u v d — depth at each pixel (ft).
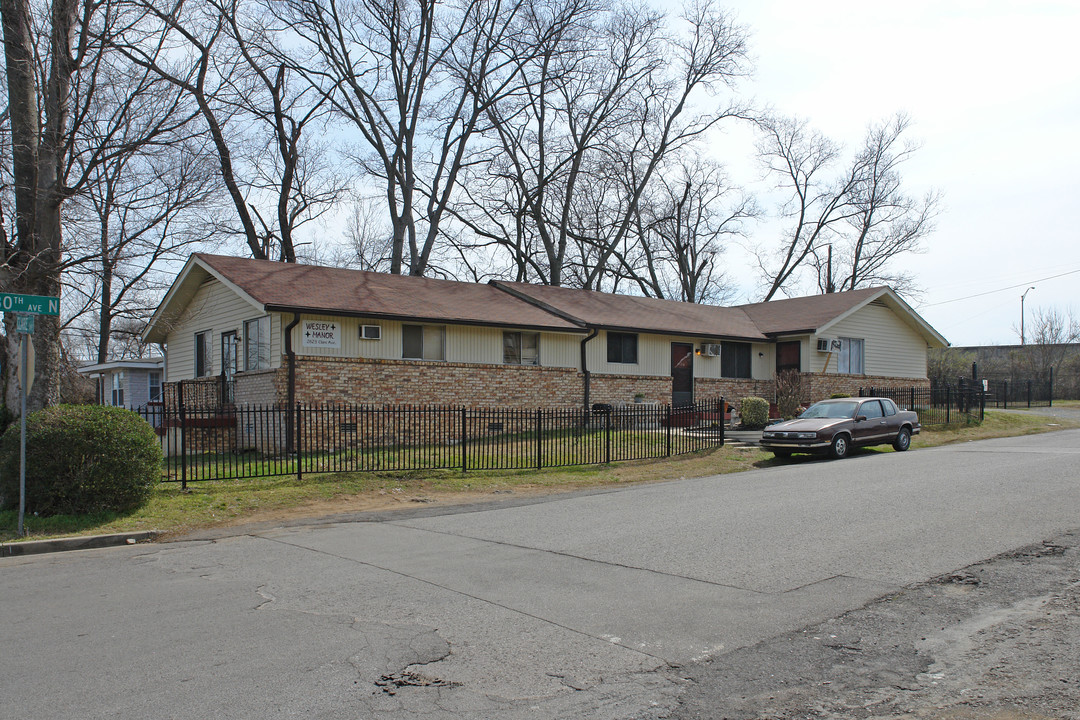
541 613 20.99
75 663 17.56
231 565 28.09
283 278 67.77
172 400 72.13
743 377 94.68
